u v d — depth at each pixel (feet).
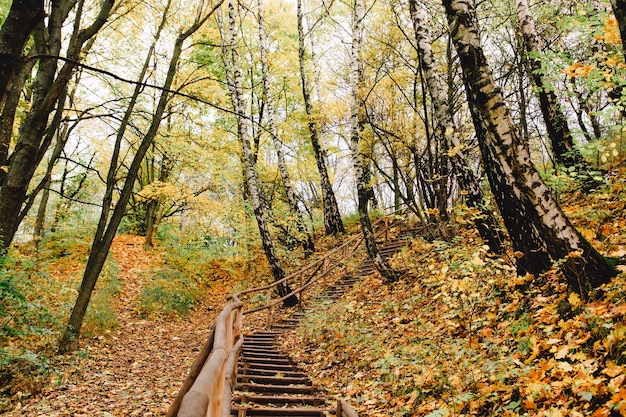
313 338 30.76
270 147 77.20
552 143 29.45
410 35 44.47
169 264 55.21
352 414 11.83
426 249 34.65
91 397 21.75
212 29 48.83
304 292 47.14
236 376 20.63
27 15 9.91
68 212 58.18
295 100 73.77
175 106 47.14
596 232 18.97
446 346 17.95
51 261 48.91
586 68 19.84
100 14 22.63
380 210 64.75
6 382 22.15
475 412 12.49
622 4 11.12
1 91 9.73
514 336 15.81
